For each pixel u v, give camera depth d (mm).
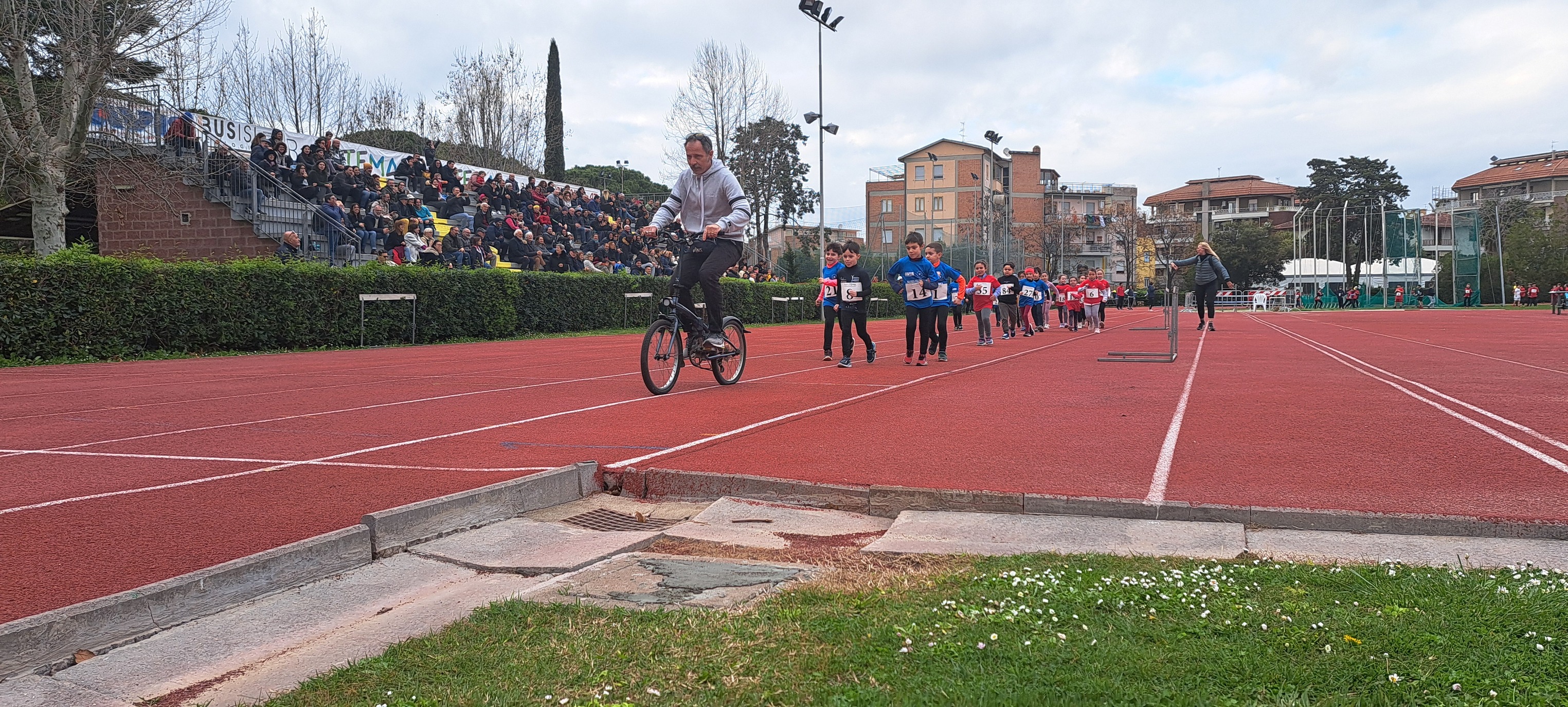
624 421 7570
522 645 2895
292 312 18406
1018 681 2527
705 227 9172
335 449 6375
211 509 4723
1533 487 4832
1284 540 4102
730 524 4707
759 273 38875
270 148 25328
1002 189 95125
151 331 16375
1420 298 60656
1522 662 2570
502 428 7254
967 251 59938
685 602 3387
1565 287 66375
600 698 2504
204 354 17094
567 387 10320
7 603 3367
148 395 9891
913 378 11148
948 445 6363
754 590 3539
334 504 4828
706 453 6102
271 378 11883
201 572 3406
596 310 26906
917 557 3934
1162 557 3791
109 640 3074
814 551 4199
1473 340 19672
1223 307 78562
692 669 2666
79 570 3756
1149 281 91812
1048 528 4363
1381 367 12375
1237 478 5184
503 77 45094
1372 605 3076
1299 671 2539
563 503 5266
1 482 5363
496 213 30578
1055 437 6629
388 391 10102
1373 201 93375
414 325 20812
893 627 2941
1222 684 2496
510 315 23453
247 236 24141
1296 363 13281
